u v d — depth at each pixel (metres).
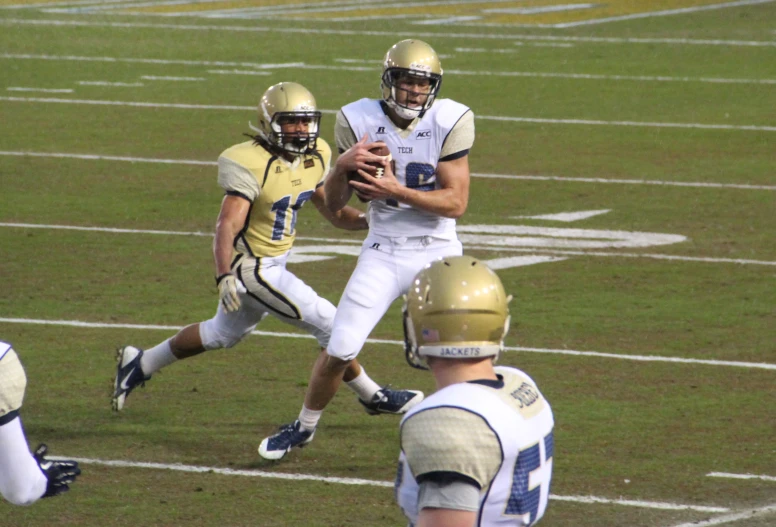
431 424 10.54
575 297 34.16
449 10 122.31
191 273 36.88
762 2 127.38
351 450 23.23
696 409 25.31
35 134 60.38
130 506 20.39
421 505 10.54
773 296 34.38
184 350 23.88
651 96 72.62
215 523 19.69
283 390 26.62
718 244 40.44
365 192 20.62
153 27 106.06
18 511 20.08
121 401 24.12
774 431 24.06
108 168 52.75
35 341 30.03
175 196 47.62
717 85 76.69
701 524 19.58
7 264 37.56
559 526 19.52
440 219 21.88
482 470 10.47
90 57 88.75
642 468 22.09
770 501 20.62
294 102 22.16
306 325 22.86
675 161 54.38
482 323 11.09
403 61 20.88
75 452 22.88
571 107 68.88
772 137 59.97
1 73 80.50
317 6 125.69
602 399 25.91
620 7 123.88
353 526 19.56
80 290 34.78
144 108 68.50
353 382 23.53
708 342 30.06
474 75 80.62
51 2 126.81
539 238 41.25
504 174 51.62
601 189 48.91
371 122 21.48
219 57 89.19
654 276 36.50
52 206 45.66
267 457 22.23
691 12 119.25
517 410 10.86
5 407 13.32
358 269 21.84
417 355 11.44
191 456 22.77
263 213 22.53
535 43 97.44
